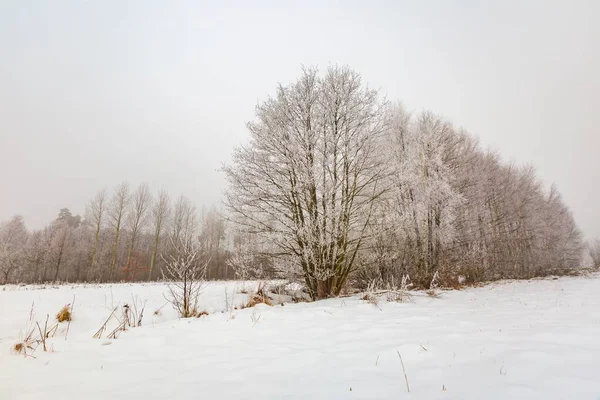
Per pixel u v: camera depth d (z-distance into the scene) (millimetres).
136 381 2783
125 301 8773
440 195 13297
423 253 11883
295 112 9828
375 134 9844
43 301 8289
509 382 2404
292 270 9148
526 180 22688
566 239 25531
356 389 2455
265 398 2354
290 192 9172
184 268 7082
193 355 3602
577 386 2254
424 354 3260
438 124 15188
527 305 6613
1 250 28703
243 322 5367
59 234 33906
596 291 9070
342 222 8906
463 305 6906
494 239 17656
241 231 9422
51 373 3020
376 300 7496
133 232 33281
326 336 4328
